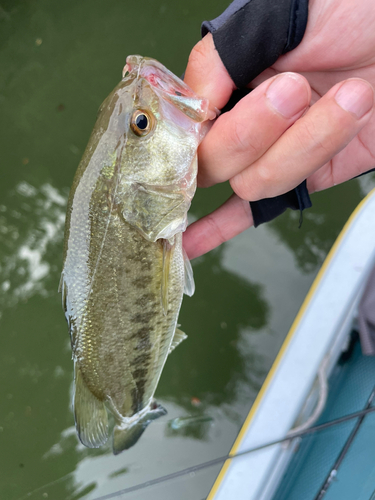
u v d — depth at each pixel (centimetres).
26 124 52
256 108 16
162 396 39
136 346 20
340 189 40
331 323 24
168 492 35
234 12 17
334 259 25
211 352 39
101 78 52
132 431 23
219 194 43
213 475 35
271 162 17
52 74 54
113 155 18
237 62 17
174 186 18
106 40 53
